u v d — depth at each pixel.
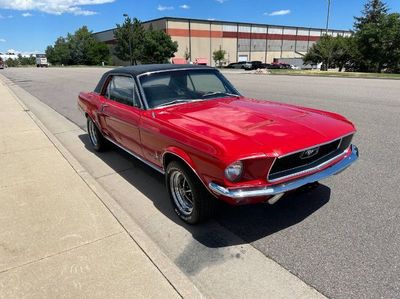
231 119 3.49
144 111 4.09
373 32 40.25
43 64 82.12
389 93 12.62
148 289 2.49
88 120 6.29
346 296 2.42
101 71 40.75
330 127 3.37
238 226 3.43
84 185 4.44
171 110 4.00
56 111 11.02
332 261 2.80
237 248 3.07
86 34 87.88
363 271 2.66
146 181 4.76
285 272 2.71
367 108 9.21
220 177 2.84
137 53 63.25
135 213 3.83
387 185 4.16
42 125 8.29
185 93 4.43
